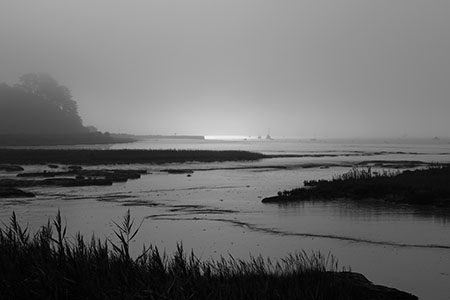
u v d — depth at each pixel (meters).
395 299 8.52
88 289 6.24
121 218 21.56
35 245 8.16
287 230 18.17
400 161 75.31
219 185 39.78
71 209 24.94
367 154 110.88
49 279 6.23
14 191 31.77
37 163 69.06
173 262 8.93
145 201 28.64
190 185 39.78
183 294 5.86
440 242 15.67
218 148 152.88
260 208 24.83
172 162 76.50
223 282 7.19
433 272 11.90
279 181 43.50
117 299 6.00
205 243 15.80
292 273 9.05
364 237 16.62
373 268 12.34
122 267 6.77
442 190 25.94
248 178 47.28
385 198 26.64
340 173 53.44
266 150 138.25
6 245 8.07
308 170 59.50
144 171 55.19
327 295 7.28
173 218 21.58
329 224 19.41
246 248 15.01
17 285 6.48
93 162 71.94
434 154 111.75
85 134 171.50
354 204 25.34
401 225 18.92
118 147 143.12
